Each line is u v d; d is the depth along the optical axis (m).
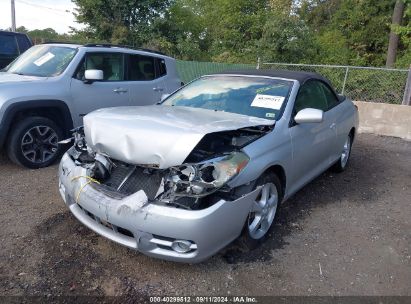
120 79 6.85
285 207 4.68
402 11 18.61
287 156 3.86
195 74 14.31
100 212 3.09
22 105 5.25
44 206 4.29
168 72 7.86
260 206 3.58
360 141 8.84
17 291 2.88
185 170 2.98
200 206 2.96
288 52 18.62
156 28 25.00
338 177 6.01
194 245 2.91
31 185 4.89
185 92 4.83
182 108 4.23
